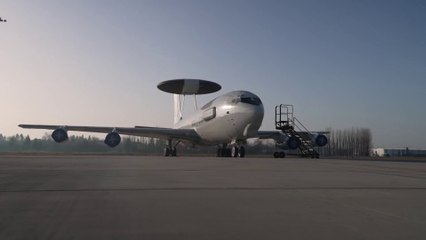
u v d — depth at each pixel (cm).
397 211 741
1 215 690
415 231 585
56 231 578
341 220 661
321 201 853
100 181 1201
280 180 1277
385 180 1309
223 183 1173
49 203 810
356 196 927
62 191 980
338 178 1370
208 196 913
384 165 2311
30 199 859
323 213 720
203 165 2042
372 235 562
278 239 541
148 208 761
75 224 623
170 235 559
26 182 1162
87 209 748
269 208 766
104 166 1870
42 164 1997
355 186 1125
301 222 645
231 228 602
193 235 561
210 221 649
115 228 599
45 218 666
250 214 708
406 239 541
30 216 682
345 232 579
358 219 668
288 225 623
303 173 1577
